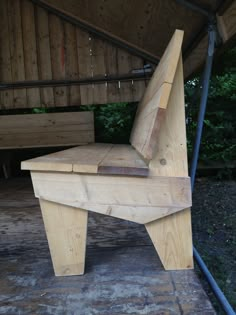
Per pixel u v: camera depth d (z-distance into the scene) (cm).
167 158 119
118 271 131
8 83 376
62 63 374
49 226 127
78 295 115
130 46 349
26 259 149
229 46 196
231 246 279
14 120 382
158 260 141
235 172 470
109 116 475
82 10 316
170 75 112
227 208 359
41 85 377
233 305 194
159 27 272
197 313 103
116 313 104
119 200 120
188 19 229
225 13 181
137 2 246
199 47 248
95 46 369
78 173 120
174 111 119
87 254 151
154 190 120
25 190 324
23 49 374
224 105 479
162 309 105
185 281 121
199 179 467
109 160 133
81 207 121
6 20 372
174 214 126
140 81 371
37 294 116
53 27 371
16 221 212
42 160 126
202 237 296
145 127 145
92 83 375
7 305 110
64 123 383
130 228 191
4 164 414
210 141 459
